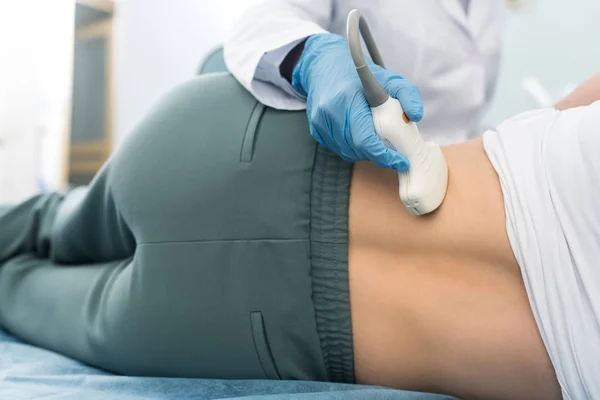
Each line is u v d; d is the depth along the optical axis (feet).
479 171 1.92
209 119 2.25
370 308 1.97
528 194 1.71
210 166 2.12
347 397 1.63
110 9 6.79
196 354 2.09
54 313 2.62
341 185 2.04
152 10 6.91
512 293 1.77
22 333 2.79
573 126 1.72
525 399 1.80
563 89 5.82
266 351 2.01
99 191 2.59
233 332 2.02
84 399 1.75
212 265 2.04
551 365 1.69
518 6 5.91
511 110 6.05
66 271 2.78
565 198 1.63
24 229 3.10
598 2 5.57
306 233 2.00
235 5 6.56
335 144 1.95
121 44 6.88
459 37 2.97
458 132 3.11
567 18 5.75
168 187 2.16
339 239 2.00
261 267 2.00
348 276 1.98
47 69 6.31
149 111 2.46
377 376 2.01
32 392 1.83
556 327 1.60
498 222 1.79
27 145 6.19
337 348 2.01
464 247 1.84
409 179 1.77
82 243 2.80
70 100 6.51
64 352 2.56
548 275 1.62
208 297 2.04
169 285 2.09
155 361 2.17
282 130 2.14
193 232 2.09
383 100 1.71
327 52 2.11
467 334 1.80
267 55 2.30
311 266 1.99
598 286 1.55
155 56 6.98
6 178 6.07
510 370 1.77
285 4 2.58
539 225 1.66
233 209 2.05
